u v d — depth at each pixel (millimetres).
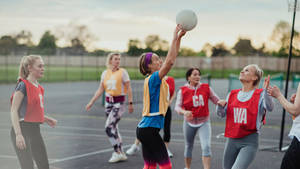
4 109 14109
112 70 6480
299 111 3469
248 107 4047
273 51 62438
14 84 29250
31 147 4098
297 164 3479
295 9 6938
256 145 4086
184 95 5434
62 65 59969
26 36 60375
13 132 4027
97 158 6680
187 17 3607
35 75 4133
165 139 6672
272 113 13602
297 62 49688
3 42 57562
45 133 9234
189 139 5566
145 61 4125
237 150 4199
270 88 3715
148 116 3982
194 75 5406
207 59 57688
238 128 4090
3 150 7117
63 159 6578
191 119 5406
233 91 4293
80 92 22297
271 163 6434
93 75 43594
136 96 18984
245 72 4164
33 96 4035
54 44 72562
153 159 4027
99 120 11664
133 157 6789
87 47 75500
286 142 8414
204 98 5383
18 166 5926
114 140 6395
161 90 3975
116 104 6395
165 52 68562
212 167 6168
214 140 8555
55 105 15711
